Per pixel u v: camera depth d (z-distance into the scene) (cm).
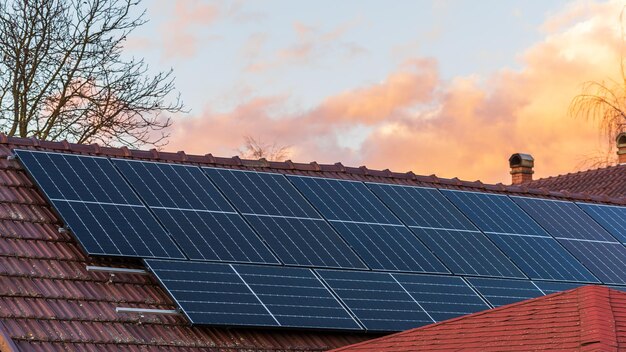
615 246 2728
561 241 2653
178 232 2188
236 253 2184
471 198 2709
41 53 4369
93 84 4444
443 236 2484
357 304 2155
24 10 4356
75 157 2316
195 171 2416
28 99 4328
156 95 4531
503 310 1825
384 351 1853
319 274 2206
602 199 3030
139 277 2128
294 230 2312
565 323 1680
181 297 2036
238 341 2066
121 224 2150
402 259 2336
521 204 2783
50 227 2170
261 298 2089
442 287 2292
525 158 4478
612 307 1700
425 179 2784
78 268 2091
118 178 2291
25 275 2011
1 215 2141
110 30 4491
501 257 2483
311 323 2073
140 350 1947
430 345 1800
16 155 2269
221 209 2302
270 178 2488
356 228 2391
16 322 1886
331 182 2553
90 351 1894
